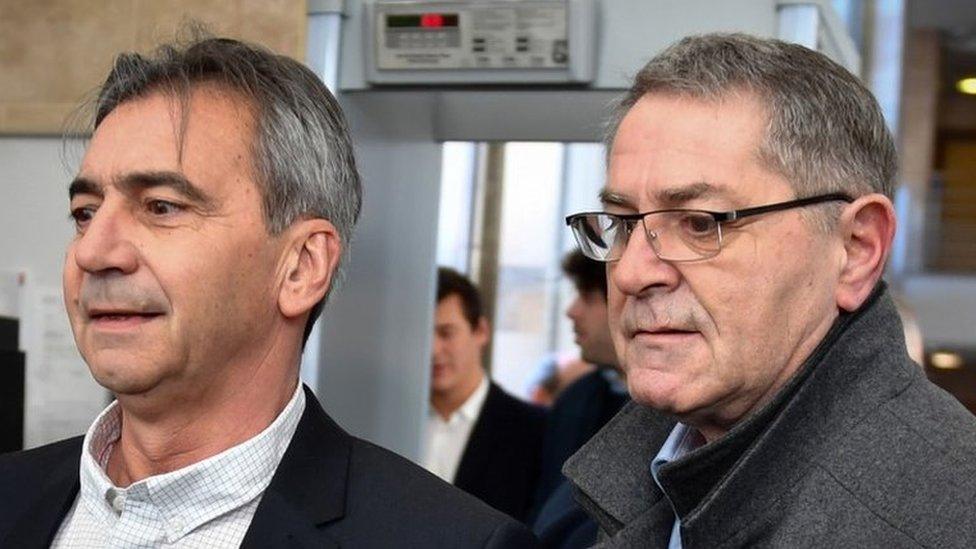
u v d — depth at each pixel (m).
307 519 1.75
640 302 1.60
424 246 3.22
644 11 2.72
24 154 3.08
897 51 15.29
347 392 2.95
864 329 1.64
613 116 1.72
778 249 1.58
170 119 1.74
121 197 1.72
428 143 3.13
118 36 3.01
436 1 2.80
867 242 1.65
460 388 4.08
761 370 1.59
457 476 4.02
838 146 1.62
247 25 2.90
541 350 11.54
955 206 17.80
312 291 1.82
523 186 11.56
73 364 3.06
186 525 1.74
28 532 1.79
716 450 1.61
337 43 2.84
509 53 2.75
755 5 2.66
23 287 3.07
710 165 1.58
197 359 1.72
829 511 1.56
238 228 1.74
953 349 16.98
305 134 1.81
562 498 2.80
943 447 1.56
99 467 1.79
